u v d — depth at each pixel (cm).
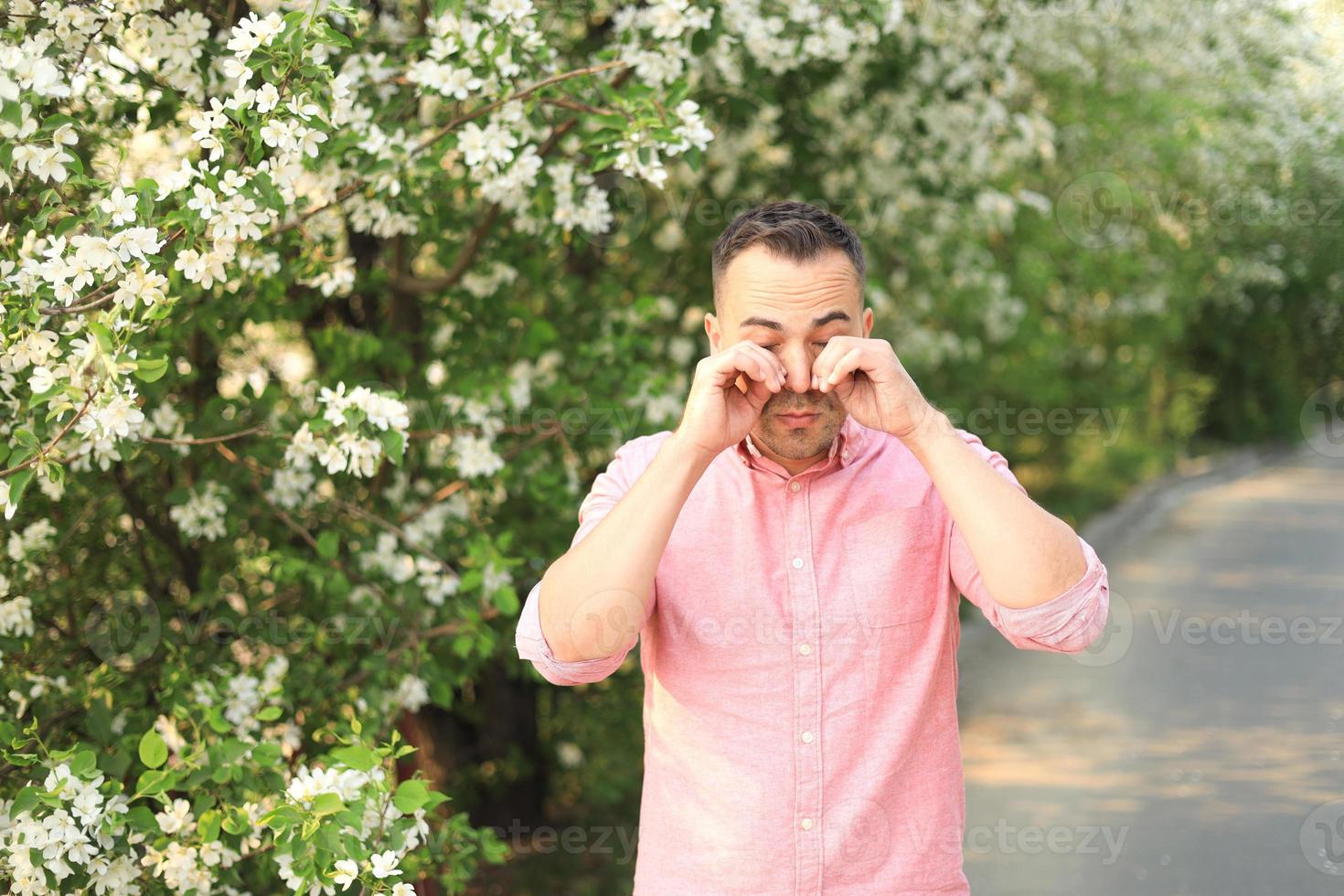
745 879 162
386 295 414
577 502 403
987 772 587
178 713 276
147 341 297
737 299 164
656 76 312
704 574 170
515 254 393
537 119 310
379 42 337
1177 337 1370
